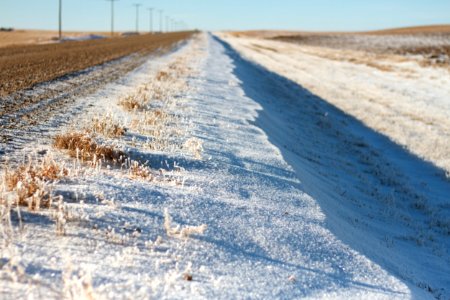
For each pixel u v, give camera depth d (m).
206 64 31.73
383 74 46.16
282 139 14.66
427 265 8.26
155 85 17.06
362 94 33.78
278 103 25.31
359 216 9.84
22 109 10.67
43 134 8.30
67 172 5.63
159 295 3.35
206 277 3.88
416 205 12.70
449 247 9.84
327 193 10.20
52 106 11.45
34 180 5.00
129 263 3.76
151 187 5.79
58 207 4.54
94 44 54.38
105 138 8.01
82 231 4.18
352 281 4.74
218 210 5.59
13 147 7.18
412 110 27.88
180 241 4.46
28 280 3.18
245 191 6.78
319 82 39.75
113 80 18.56
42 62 24.38
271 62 56.41
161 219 4.87
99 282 3.37
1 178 5.38
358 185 13.27
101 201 4.98
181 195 5.76
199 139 9.09
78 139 7.30
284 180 8.20
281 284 4.15
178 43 68.06
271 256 4.76
